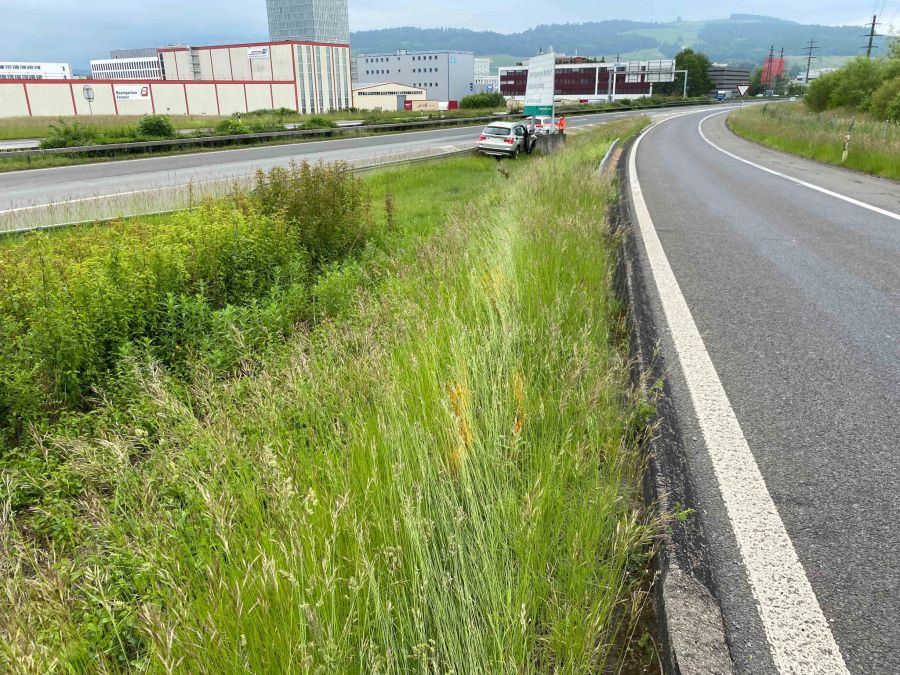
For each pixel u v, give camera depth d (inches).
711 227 378.9
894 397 151.6
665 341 188.4
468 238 266.8
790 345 185.9
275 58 4247.0
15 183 653.9
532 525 81.0
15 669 61.1
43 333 164.4
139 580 85.3
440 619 69.4
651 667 74.1
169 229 262.7
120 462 107.1
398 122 1637.6
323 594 66.2
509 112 2516.0
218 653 64.6
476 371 124.7
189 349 179.9
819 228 372.8
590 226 279.7
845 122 1186.0
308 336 198.5
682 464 117.5
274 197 332.2
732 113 2546.8
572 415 116.0
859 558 95.9
